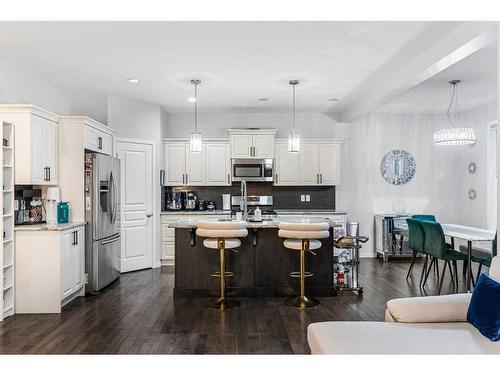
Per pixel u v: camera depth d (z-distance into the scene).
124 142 5.91
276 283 4.60
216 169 6.86
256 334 3.35
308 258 4.60
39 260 3.96
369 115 7.23
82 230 4.58
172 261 6.50
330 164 6.96
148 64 4.30
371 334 2.22
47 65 4.34
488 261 4.40
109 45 3.73
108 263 5.05
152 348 3.05
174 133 7.18
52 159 4.48
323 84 5.15
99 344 3.13
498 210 2.83
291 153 6.94
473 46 3.19
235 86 5.25
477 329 2.27
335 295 4.59
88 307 4.16
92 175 4.69
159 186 6.46
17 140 3.95
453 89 5.48
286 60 4.16
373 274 5.73
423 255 6.98
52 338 3.27
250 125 7.22
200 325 3.58
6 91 4.20
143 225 6.16
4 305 3.83
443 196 7.26
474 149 6.77
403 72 4.33
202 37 3.52
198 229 4.13
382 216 6.84
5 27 3.30
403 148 7.25
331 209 7.21
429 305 2.46
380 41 3.59
